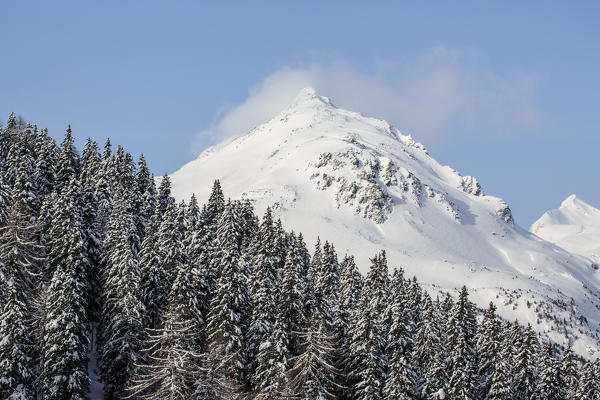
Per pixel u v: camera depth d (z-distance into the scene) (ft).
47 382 153.07
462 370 201.36
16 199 199.62
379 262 247.09
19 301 146.82
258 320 172.45
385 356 192.24
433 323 207.51
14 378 143.02
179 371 120.16
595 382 233.14
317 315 161.48
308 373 153.38
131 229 204.54
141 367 151.84
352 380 185.47
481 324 232.12
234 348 169.07
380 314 216.54
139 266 185.06
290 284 188.75
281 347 159.84
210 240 212.64
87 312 193.57
